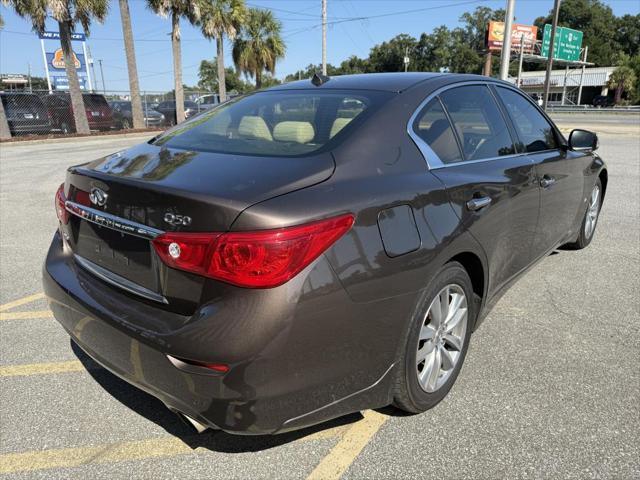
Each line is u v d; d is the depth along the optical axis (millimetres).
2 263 4941
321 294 1896
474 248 2641
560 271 4547
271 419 1911
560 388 2787
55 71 36219
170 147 2670
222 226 1837
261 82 37781
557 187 3771
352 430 2479
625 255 4977
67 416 2625
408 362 2332
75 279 2471
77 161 12789
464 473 2199
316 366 1946
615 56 76938
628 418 2535
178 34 25031
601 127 24891
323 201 1972
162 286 2008
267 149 2400
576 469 2209
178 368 1896
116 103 26828
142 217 2049
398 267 2150
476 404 2660
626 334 3393
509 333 3416
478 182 2711
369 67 97000
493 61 87562
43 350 3275
